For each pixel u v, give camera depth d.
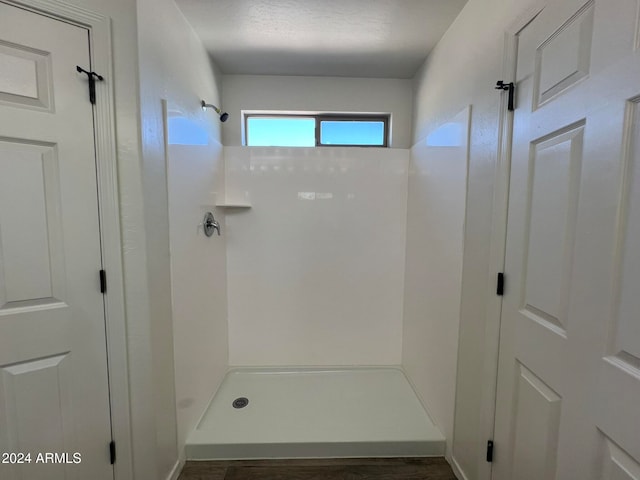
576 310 0.84
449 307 1.64
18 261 1.08
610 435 0.74
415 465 1.64
